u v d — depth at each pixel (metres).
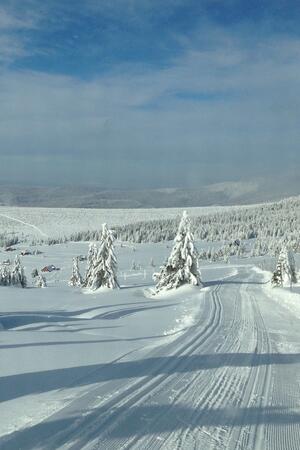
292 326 18.67
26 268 139.62
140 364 9.65
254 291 41.56
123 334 14.23
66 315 21.08
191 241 41.34
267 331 16.70
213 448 5.64
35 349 10.59
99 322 17.44
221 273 85.44
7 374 8.21
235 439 5.98
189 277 40.91
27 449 5.08
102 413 6.42
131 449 5.37
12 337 12.29
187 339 13.42
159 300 30.30
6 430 5.64
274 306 27.78
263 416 6.98
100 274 46.69
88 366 9.19
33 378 8.06
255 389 8.45
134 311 21.78
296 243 149.75
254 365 10.54
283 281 51.19
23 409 6.44
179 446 5.59
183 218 41.56
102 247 46.81
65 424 5.92
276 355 12.05
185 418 6.57
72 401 6.86
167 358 10.44
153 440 5.68
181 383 8.34
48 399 6.94
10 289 40.25
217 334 14.98
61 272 128.88
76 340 12.33
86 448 5.25
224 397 7.75
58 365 9.12
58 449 5.16
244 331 16.27
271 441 6.03
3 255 179.00
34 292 37.38
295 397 8.16
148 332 14.88
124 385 7.92
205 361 10.45
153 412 6.66
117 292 40.84
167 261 41.75
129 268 135.50
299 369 10.52
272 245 164.00
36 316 19.16
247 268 110.25
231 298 32.31
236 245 177.12
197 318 19.27
